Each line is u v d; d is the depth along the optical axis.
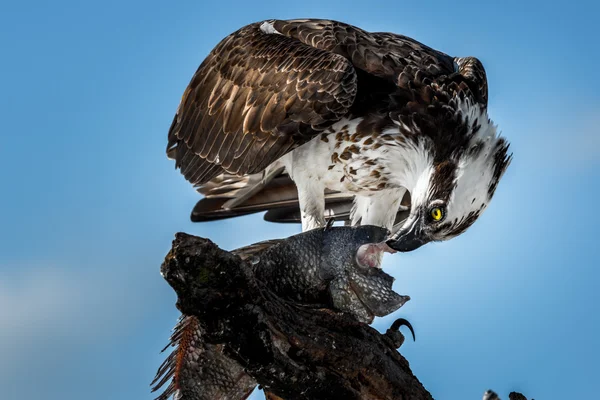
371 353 7.15
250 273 6.46
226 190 13.00
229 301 6.46
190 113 12.25
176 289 6.34
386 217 11.60
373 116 10.88
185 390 7.32
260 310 6.64
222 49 12.21
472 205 10.33
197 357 7.26
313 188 11.27
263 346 6.71
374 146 10.90
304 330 6.87
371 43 11.55
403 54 11.46
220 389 7.33
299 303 7.49
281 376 6.87
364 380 7.17
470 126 10.51
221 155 11.65
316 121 10.77
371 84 11.04
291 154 11.32
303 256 7.71
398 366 7.43
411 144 10.79
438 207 10.38
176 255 6.16
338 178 11.21
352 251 7.72
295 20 12.33
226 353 6.71
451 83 10.86
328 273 7.70
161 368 7.29
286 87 11.06
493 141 10.52
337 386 7.07
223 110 11.74
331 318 7.04
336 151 11.02
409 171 10.89
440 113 10.65
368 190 11.29
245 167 11.34
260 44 11.75
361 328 7.21
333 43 11.52
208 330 6.55
